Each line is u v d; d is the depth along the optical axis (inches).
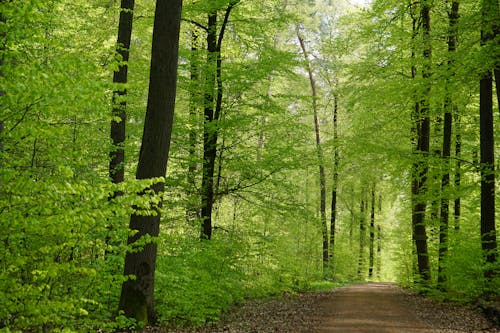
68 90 185.9
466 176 629.9
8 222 184.5
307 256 863.7
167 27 331.0
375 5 593.6
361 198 1164.5
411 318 406.3
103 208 196.2
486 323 375.2
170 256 404.5
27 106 187.0
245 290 529.0
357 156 595.5
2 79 178.1
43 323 207.5
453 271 481.7
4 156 221.5
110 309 320.8
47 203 184.1
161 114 328.2
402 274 837.2
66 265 195.3
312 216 539.2
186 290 357.1
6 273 197.6
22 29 221.1
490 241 444.5
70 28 382.6
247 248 515.2
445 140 572.4
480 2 429.4
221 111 516.7
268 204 531.8
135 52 573.0
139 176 325.7
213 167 503.2
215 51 511.8
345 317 411.2
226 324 373.4
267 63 490.9
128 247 243.3
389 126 667.4
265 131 534.6
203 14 574.2
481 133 466.0
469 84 484.1
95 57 390.6
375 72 589.0
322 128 1107.3
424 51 542.0
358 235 1272.1
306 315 426.9
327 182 999.0
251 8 562.9
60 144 301.6
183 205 506.6
